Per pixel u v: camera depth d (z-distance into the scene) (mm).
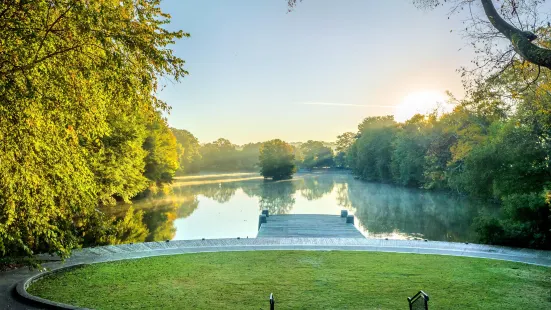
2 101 7387
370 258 14922
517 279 11617
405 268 13164
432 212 36781
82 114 9102
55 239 9914
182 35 9016
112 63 8023
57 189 9117
